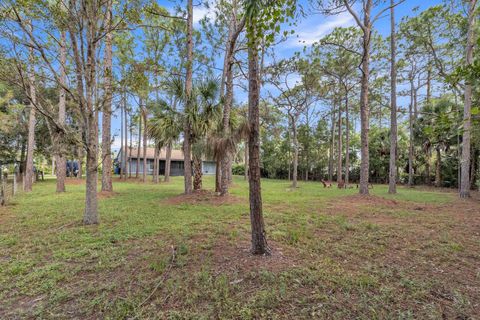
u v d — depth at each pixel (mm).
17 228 4648
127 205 7074
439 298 2297
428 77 13820
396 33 11398
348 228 4648
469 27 7895
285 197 9258
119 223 4965
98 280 2621
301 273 2746
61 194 9609
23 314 2070
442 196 9992
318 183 20266
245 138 7113
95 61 4902
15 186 9297
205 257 3182
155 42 9938
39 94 4656
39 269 2867
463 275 2756
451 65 10734
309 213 6078
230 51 8023
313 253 3381
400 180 19531
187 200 7758
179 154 29250
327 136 24062
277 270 2803
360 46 12289
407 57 12695
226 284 2504
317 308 2137
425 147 15891
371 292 2391
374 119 20984
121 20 4715
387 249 3574
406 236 4195
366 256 3299
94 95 4926
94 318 2025
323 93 15578
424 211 6508
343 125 23531
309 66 13398
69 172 24391
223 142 8094
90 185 5016
